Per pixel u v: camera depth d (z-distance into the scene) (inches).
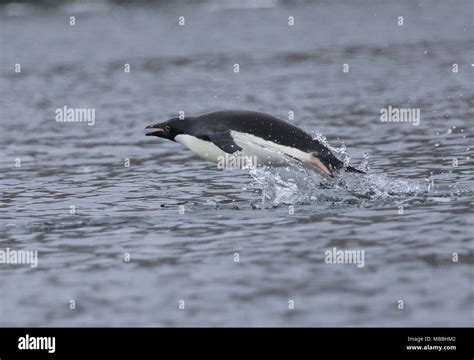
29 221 1652.3
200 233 1510.8
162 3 7357.3
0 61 4827.8
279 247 1392.7
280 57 4557.1
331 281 1214.3
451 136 2393.0
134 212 1700.3
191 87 3720.5
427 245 1359.5
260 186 1903.3
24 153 2455.7
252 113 1787.6
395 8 6609.3
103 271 1315.2
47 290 1241.4
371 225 1499.8
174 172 2117.4
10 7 7199.8
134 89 3747.5
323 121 2773.1
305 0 7342.5
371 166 2049.7
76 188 1969.7
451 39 4879.4
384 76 3747.5
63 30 6043.3
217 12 6845.5
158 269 1310.3
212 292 1195.3
